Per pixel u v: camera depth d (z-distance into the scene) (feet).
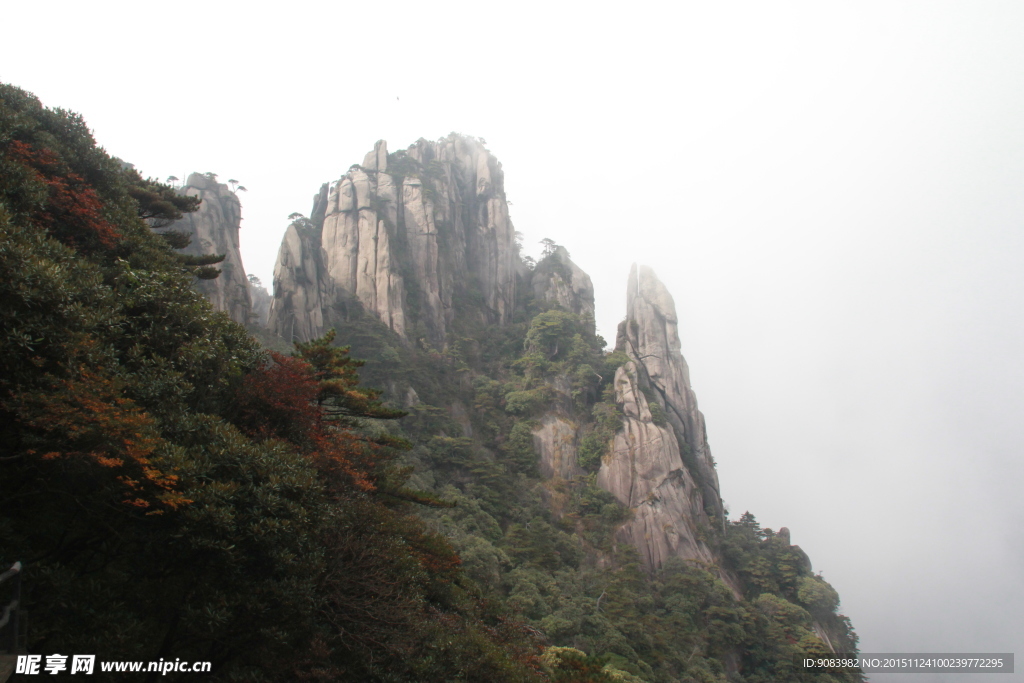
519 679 90.17
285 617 67.51
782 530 388.37
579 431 349.00
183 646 66.80
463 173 483.10
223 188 294.66
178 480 62.49
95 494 60.80
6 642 45.91
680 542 309.01
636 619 230.89
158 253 110.73
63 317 62.85
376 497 118.11
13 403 54.80
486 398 345.51
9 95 107.04
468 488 276.21
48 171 100.17
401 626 80.79
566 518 301.63
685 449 373.81
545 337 382.83
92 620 56.59
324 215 399.03
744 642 268.82
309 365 104.12
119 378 65.82
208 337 86.94
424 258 390.83
